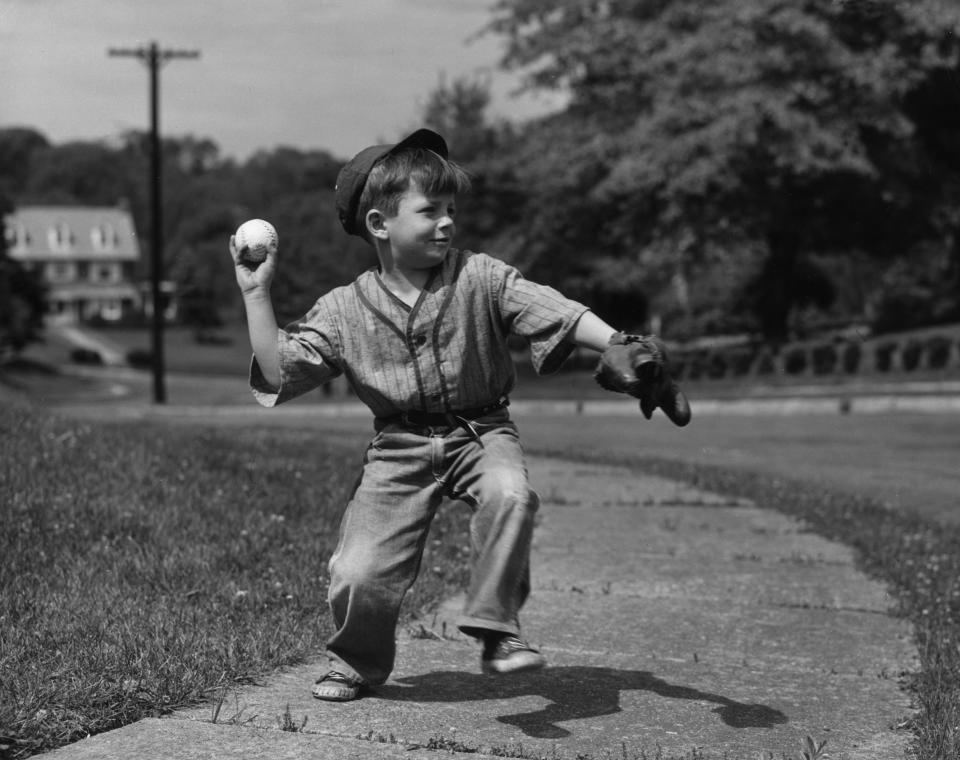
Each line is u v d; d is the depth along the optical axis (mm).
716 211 31875
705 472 11180
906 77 27406
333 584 3742
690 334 56969
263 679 3992
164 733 3404
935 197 32375
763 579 6305
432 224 3545
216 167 180000
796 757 3459
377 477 3721
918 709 3951
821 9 27266
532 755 3375
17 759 3168
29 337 74312
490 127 40781
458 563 6094
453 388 3635
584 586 6035
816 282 44938
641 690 4156
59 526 5660
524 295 3574
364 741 3420
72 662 3770
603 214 33594
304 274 52875
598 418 23547
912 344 28891
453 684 4117
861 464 13852
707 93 28312
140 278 135875
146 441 9133
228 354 92625
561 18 32562
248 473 7969
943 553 7047
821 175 30281
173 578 5055
